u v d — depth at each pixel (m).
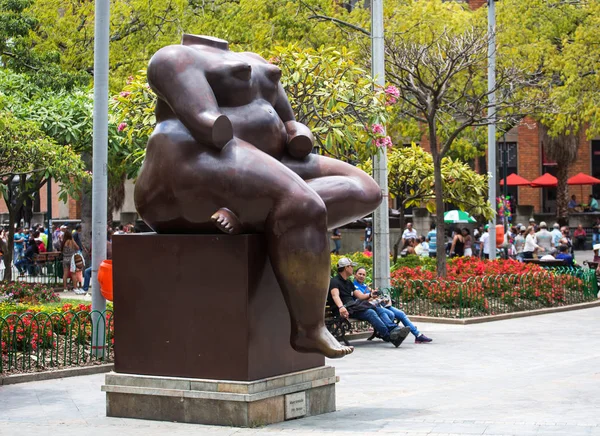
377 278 16.91
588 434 6.83
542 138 42.69
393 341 13.80
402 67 18.61
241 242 7.33
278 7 25.27
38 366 11.21
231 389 7.35
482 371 11.18
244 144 7.37
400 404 8.61
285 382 7.66
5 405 9.01
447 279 18.48
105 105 12.53
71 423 7.77
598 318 17.67
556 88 31.80
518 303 18.80
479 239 32.84
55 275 24.66
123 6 26.59
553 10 33.09
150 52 26.12
